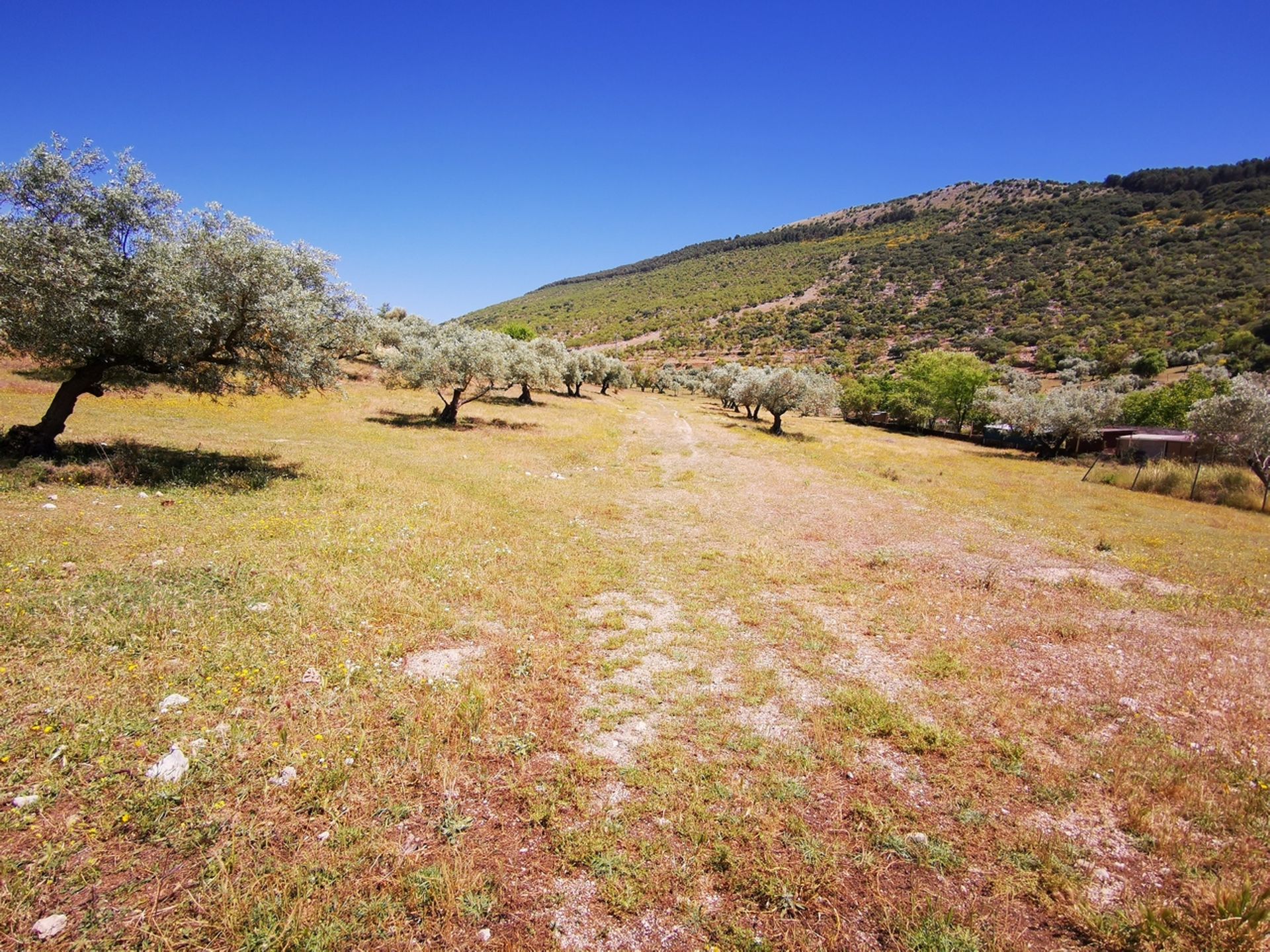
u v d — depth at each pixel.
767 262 181.38
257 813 3.64
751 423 46.31
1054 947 3.09
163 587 6.61
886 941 3.08
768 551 11.05
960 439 54.12
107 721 4.25
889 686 6.03
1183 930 3.14
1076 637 7.56
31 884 2.99
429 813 3.83
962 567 10.63
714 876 3.46
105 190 10.80
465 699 5.12
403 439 24.05
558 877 3.39
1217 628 8.13
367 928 2.96
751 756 4.64
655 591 8.68
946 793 4.33
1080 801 4.30
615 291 194.50
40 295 10.12
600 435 31.33
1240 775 4.65
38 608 5.76
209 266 11.51
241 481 12.62
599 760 4.46
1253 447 22.81
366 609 6.80
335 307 14.43
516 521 12.12
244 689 4.90
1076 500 21.06
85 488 10.91
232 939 2.81
